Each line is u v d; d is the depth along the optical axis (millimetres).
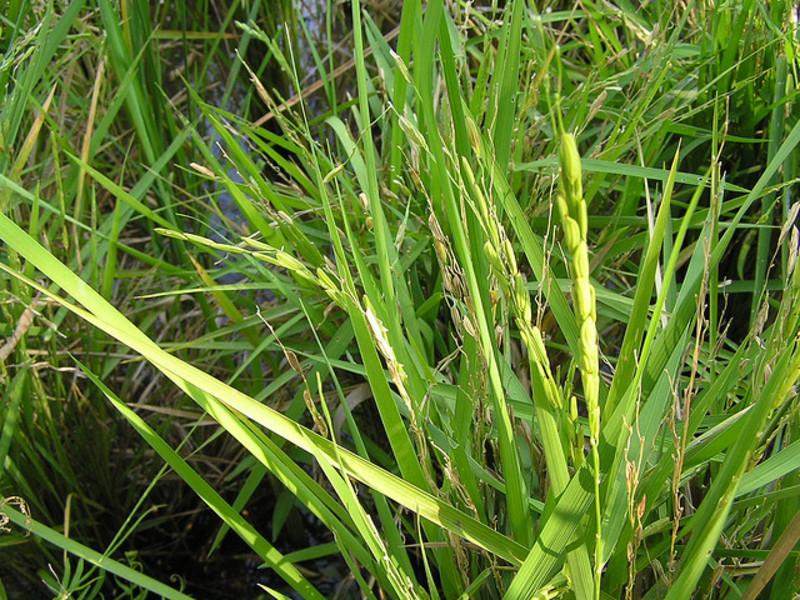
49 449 480
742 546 349
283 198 477
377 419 500
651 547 343
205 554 553
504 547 291
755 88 520
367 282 312
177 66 773
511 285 252
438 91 494
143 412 558
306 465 560
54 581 466
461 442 323
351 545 335
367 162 292
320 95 765
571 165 178
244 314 597
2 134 446
